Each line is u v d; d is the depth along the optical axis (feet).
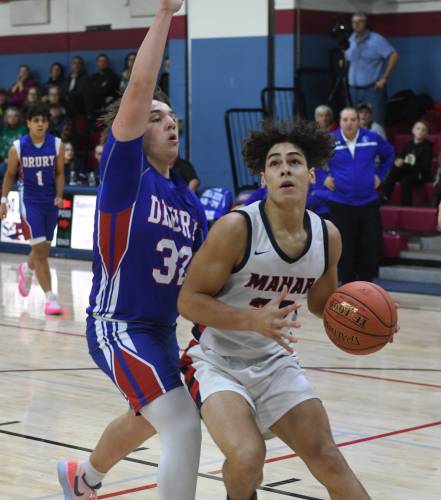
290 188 13.79
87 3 73.87
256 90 57.36
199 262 13.89
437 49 59.57
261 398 14.20
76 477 16.03
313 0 56.70
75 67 70.54
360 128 42.04
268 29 56.54
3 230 61.67
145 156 15.05
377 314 13.91
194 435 13.84
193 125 59.93
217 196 51.39
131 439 15.30
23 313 38.99
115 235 14.52
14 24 77.71
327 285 14.85
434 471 19.29
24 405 24.20
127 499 17.24
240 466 12.98
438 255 48.39
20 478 18.47
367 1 60.54
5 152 65.26
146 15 70.90
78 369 28.60
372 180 41.98
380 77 53.88
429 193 51.93
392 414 23.81
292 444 13.91
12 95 73.26
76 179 60.13
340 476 13.39
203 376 14.19
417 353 31.81
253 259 13.84
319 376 28.09
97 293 14.98
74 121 68.59
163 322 14.94
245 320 13.32
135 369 14.23
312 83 57.06
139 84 13.41
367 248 42.24
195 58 59.41
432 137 54.90
